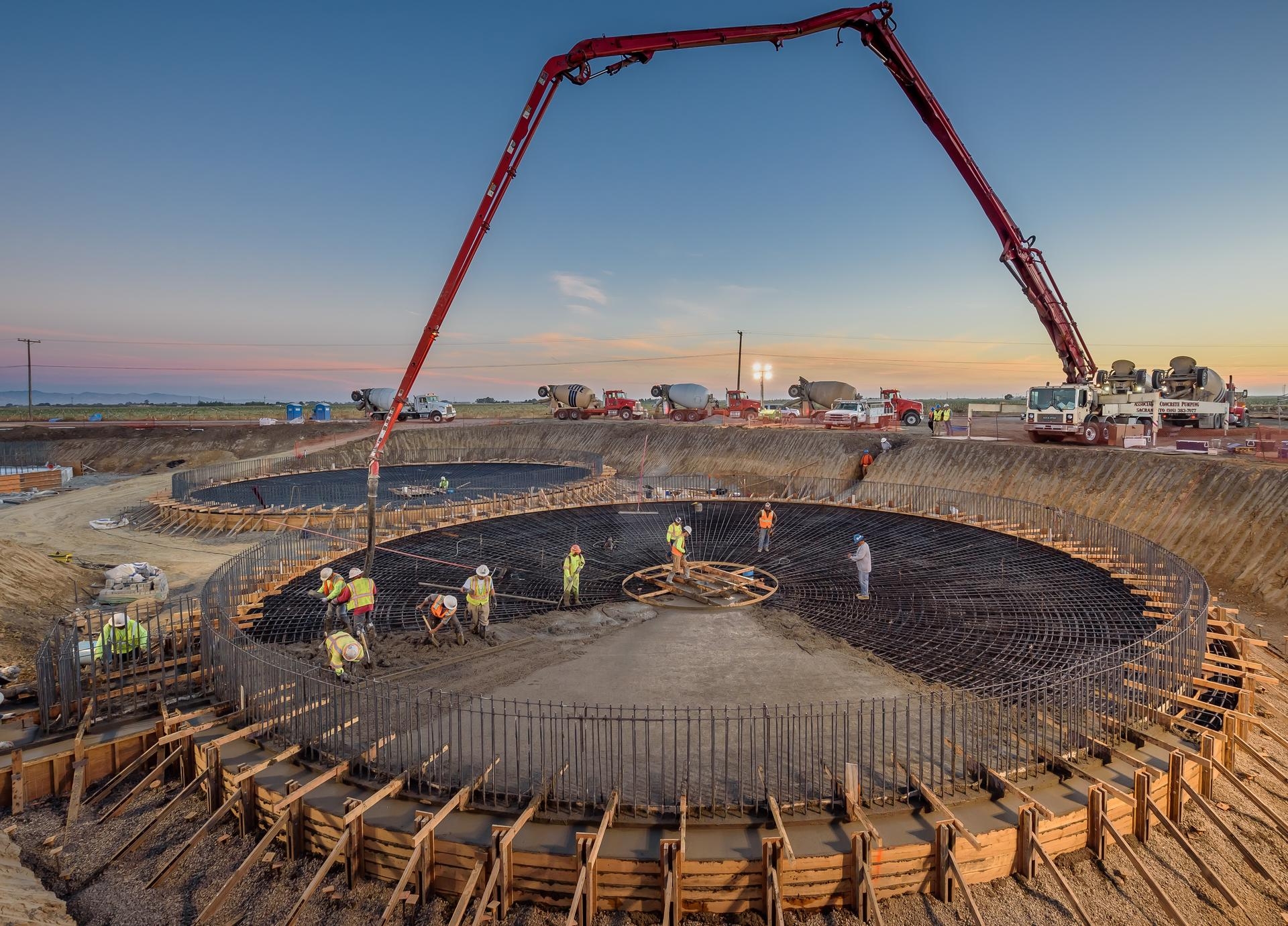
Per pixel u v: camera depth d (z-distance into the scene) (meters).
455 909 6.56
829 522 23.41
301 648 12.66
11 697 10.73
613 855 6.86
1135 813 7.79
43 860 7.89
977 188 24.70
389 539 20.91
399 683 11.09
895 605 14.80
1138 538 16.61
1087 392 29.38
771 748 8.79
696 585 16.00
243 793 8.02
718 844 7.04
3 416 86.69
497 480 35.62
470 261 14.30
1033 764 8.28
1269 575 18.20
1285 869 7.67
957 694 10.25
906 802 7.64
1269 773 9.21
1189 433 31.89
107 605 16.11
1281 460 23.22
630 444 46.81
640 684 10.97
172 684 10.98
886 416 42.88
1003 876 7.23
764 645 12.60
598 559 19.02
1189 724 8.94
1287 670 12.79
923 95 22.67
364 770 8.34
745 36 15.42
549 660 12.02
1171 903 6.70
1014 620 13.68
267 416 83.38
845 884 6.90
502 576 16.84
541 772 8.10
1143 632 12.84
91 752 9.14
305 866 7.55
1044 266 26.31
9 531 25.23
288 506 27.02
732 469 40.16
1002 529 21.27
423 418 58.44
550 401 60.41
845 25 20.41
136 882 7.57
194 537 24.28
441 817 7.08
